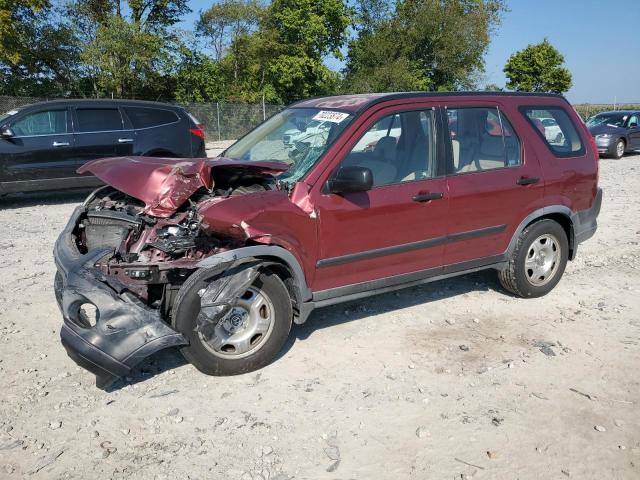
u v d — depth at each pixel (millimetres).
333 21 39750
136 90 31562
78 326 3604
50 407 3695
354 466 3166
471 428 3504
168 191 4098
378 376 4105
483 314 5223
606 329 4926
